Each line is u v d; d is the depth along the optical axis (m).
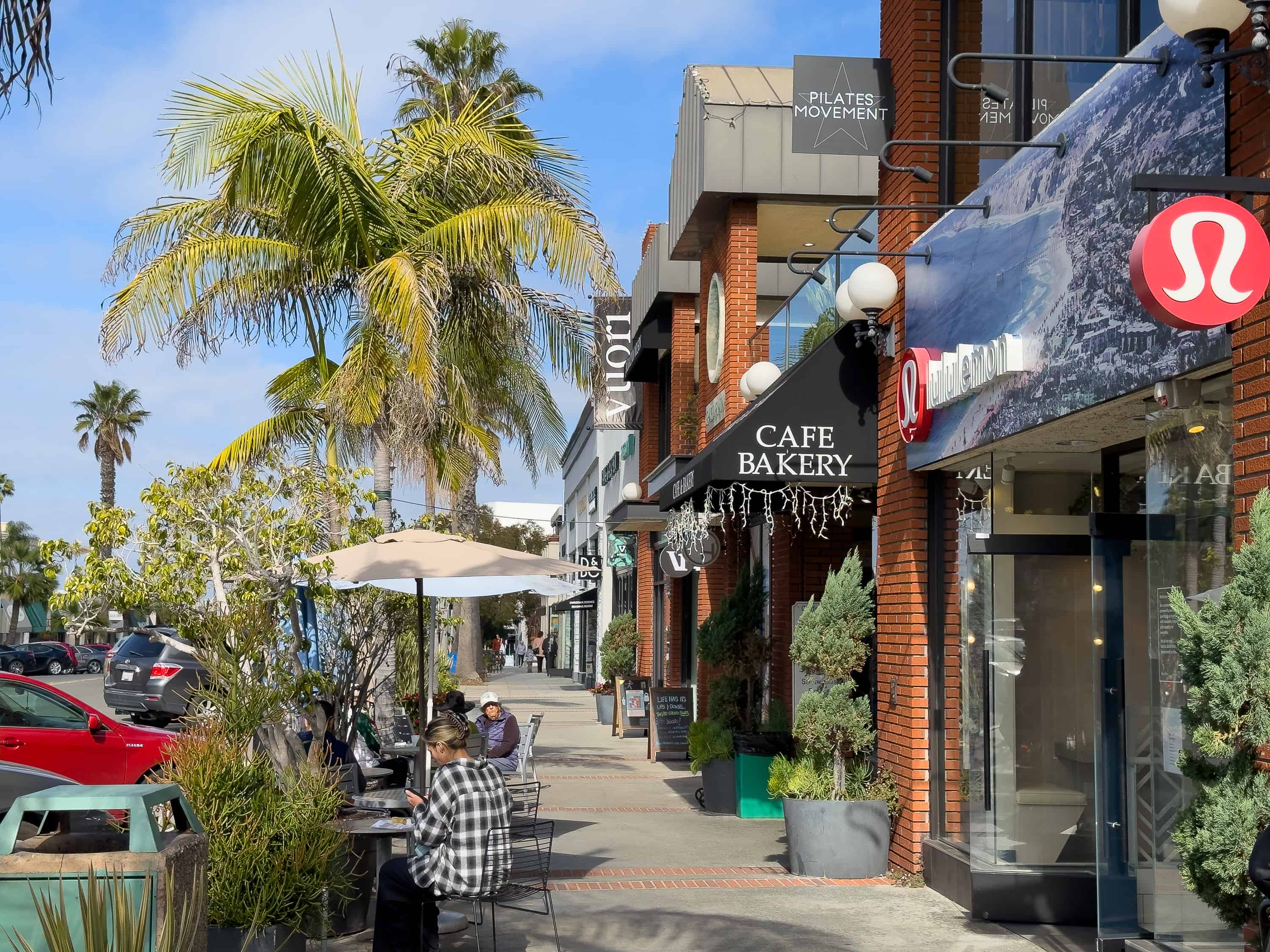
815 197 16.11
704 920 8.60
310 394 16.61
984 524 9.26
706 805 14.21
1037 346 7.66
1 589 80.31
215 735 7.15
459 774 6.95
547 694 39.12
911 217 10.03
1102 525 7.82
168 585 8.45
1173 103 6.20
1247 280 5.31
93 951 4.48
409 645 15.55
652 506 22.97
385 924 6.91
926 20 10.02
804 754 10.81
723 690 14.37
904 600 10.05
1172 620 6.27
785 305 14.55
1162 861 6.49
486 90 30.94
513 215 14.91
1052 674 9.19
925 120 9.95
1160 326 6.24
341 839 7.15
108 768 13.66
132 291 14.41
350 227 14.69
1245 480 5.48
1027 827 8.98
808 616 10.70
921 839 9.82
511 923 8.48
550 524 86.88
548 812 13.89
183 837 5.37
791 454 10.67
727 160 15.87
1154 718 6.53
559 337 16.50
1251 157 5.55
